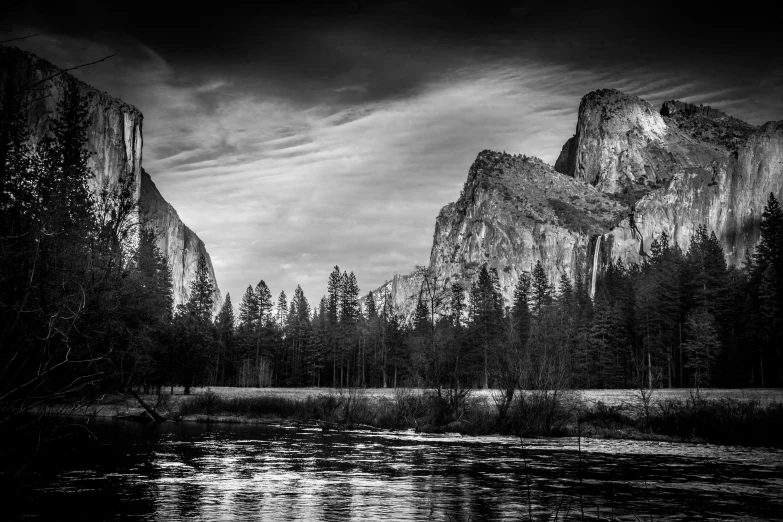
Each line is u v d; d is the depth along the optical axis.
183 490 22.03
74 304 14.17
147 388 66.69
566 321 122.62
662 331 111.50
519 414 42.16
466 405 45.91
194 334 79.88
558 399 42.06
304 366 155.75
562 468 27.50
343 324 148.00
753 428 36.84
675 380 112.69
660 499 20.86
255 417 52.16
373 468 27.44
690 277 117.88
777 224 115.81
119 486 22.52
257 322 157.75
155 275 61.66
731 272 126.62
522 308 137.00
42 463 27.17
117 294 33.66
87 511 18.45
